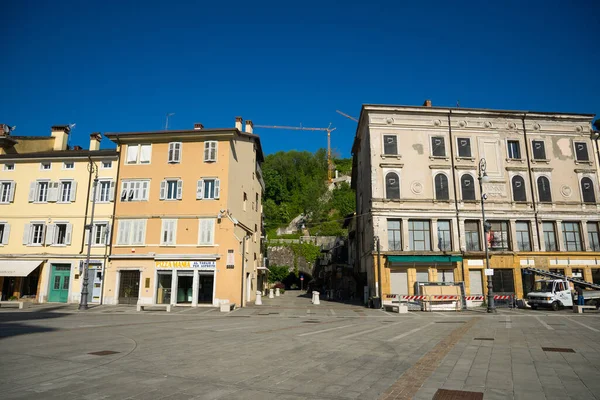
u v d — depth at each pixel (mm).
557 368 8617
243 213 35844
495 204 33625
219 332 15078
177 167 32094
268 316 23156
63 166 33438
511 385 7199
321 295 53375
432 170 33906
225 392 6676
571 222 34281
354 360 9516
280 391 6773
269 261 67125
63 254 31688
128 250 31094
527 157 34844
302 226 83562
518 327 16844
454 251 32000
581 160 35219
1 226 32844
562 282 28078
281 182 102250
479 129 34969
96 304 30250
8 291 31938
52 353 10211
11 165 33844
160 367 8602
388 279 31391
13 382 7234
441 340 12938
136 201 31828
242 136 36531
